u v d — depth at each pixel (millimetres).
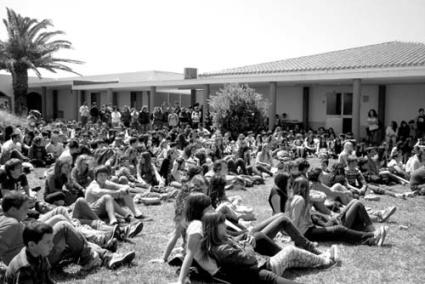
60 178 7438
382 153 14766
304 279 4859
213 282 4504
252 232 5391
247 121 19172
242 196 9719
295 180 6195
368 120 20219
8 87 36781
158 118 23141
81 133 17344
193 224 4391
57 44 32094
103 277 4809
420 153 12055
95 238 5488
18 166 6508
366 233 6125
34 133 15141
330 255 5348
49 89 39250
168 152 10234
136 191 9227
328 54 26281
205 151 12008
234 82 20969
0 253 4348
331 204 7676
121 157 10227
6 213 4523
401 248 6039
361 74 18172
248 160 12469
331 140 18078
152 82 26844
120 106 35750
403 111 21234
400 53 22219
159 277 4820
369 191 10180
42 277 3754
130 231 6254
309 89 23828
